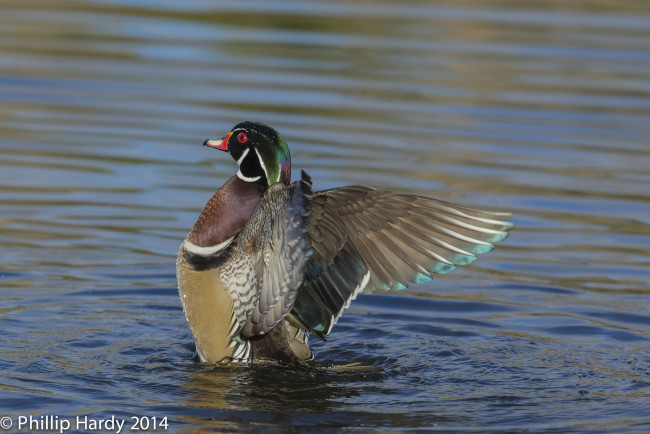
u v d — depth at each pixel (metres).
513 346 9.96
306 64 20.84
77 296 11.05
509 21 24.94
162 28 23.62
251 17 24.72
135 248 12.61
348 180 14.73
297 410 8.13
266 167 9.01
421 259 8.14
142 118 17.62
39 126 17.17
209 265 8.89
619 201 14.64
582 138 17.27
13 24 23.50
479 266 12.50
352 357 9.67
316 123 17.47
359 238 8.32
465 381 8.95
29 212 13.66
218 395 8.42
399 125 17.61
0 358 9.11
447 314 10.94
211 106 18.17
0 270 11.67
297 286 8.35
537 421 7.99
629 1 27.89
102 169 15.41
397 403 8.36
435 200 8.13
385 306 11.21
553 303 11.27
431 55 21.70
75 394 8.34
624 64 21.41
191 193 14.56
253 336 8.91
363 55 21.66
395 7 26.33
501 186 14.95
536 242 13.25
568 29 24.31
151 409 8.07
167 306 10.97
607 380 9.03
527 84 20.00
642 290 11.70
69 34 22.89
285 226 8.37
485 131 17.47
